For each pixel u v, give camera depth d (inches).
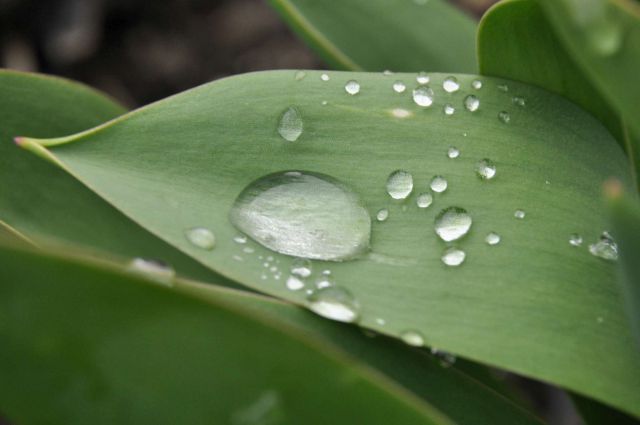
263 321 4.9
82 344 5.0
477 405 5.8
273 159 5.9
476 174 5.9
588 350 5.5
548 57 6.0
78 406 5.1
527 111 6.1
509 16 5.9
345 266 5.7
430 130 5.9
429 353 6.1
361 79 6.0
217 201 5.8
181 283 5.7
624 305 5.6
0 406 5.1
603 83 5.2
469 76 6.1
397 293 5.6
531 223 5.7
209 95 5.9
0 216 6.7
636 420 6.3
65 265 4.8
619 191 5.0
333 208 5.8
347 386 5.1
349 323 5.8
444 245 5.7
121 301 4.9
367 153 5.9
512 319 5.5
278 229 5.7
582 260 5.7
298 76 6.0
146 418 5.1
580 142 6.0
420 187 5.8
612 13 5.1
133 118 5.8
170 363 5.0
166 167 5.8
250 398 5.1
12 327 4.9
